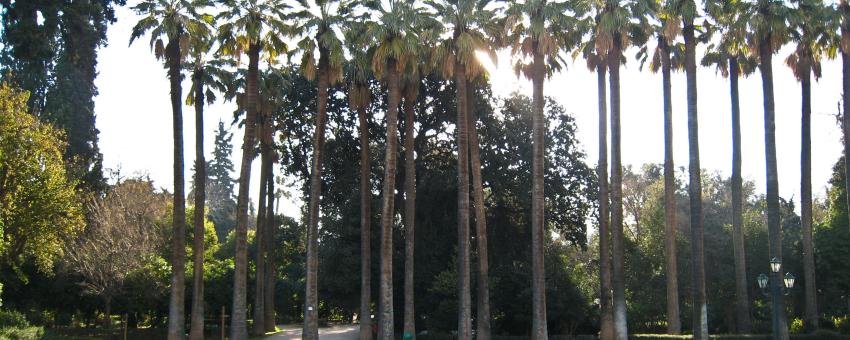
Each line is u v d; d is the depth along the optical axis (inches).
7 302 1657.2
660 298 1713.8
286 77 1806.1
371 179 1754.4
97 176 1849.2
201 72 1519.4
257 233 1822.1
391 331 1290.6
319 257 1745.8
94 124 1934.1
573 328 1562.5
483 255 1364.4
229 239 2748.5
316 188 1365.7
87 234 1692.9
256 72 1411.2
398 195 1750.7
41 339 1268.5
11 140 1330.0
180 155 1407.5
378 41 1321.4
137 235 1704.0
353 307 1897.1
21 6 1245.1
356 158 1786.4
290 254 2714.1
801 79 1545.3
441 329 1574.8
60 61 1863.9
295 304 2711.6
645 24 1360.7
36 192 1353.3
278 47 1441.9
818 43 1502.2
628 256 1793.8
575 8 1326.3
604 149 1386.6
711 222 1907.0
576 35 1386.6
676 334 1477.6
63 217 1413.6
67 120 1822.1
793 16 1342.3
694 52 1343.5
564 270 1595.7
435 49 1318.9
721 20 1437.0
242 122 1844.2
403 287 1704.0
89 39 1851.6
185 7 1409.9
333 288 1670.8
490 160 1675.7
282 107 1856.5
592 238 2310.5
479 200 1391.5
